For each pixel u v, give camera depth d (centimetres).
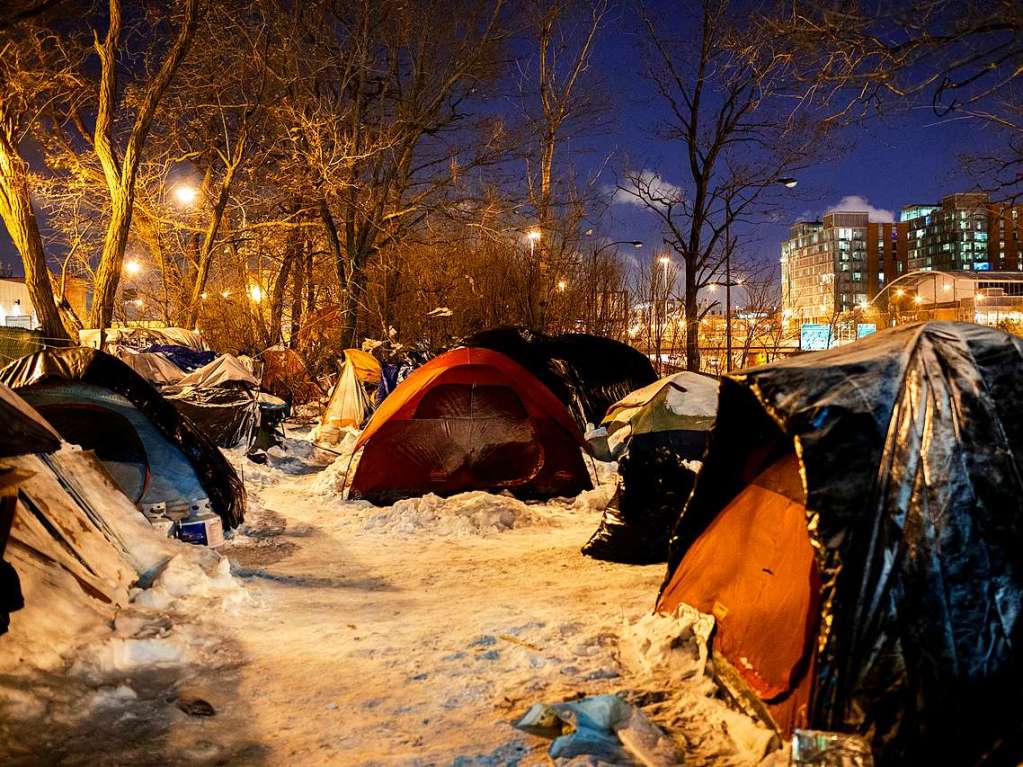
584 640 554
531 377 1242
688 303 2791
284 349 2717
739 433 523
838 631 364
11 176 1708
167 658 515
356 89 2886
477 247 3072
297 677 500
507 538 991
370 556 891
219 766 385
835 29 802
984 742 336
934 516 368
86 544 616
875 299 3912
